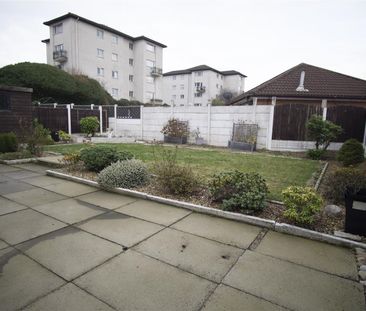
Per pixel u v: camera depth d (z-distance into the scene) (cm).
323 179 616
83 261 268
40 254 280
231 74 5591
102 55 3434
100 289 224
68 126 1549
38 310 198
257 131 1151
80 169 679
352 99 1333
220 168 726
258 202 385
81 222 368
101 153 649
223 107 1241
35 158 838
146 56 3981
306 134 1040
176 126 1355
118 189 505
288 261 276
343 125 1033
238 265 266
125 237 323
